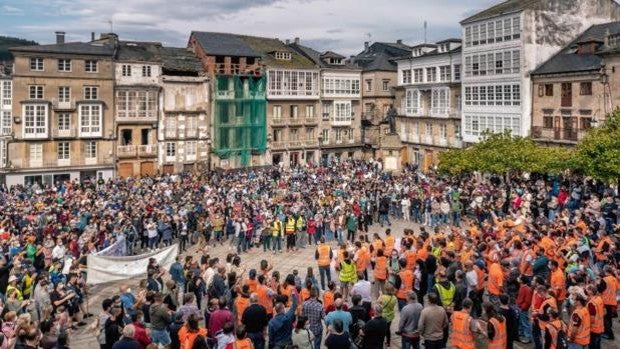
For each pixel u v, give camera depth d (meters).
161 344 13.96
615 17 60.25
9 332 13.41
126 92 62.19
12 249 22.69
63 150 59.00
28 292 18.48
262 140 73.56
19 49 55.47
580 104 50.59
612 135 35.69
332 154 80.38
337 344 11.98
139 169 63.69
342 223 32.88
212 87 69.00
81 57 58.84
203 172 62.34
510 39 57.12
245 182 48.62
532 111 56.12
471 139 63.84
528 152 42.22
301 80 76.56
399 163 56.12
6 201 38.91
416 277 18.38
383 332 13.04
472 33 62.72
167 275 25.44
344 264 19.81
